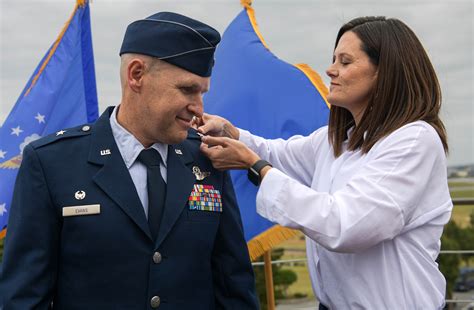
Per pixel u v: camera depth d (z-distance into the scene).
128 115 2.38
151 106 2.30
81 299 2.29
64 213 2.29
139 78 2.31
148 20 2.31
